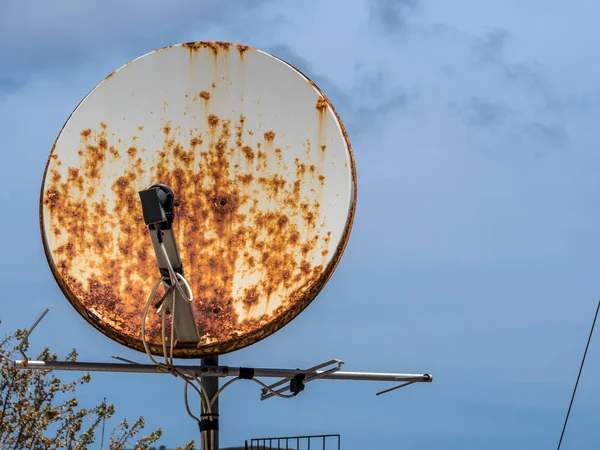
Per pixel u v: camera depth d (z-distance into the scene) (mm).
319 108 6500
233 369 6121
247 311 6090
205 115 6691
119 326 6062
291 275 6145
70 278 6219
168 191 5402
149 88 6734
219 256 6355
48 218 6352
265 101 6645
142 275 6285
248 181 6527
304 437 7578
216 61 6758
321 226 6230
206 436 6266
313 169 6395
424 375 6566
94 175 6523
